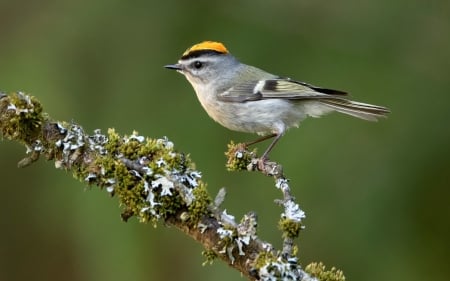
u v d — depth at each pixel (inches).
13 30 491.8
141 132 457.7
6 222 504.1
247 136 453.1
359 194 447.5
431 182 452.8
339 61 476.1
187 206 232.5
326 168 449.1
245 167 288.5
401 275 442.0
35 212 494.0
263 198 440.8
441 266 446.3
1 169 497.7
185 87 468.8
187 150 451.2
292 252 225.5
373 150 456.8
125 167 239.1
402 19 506.0
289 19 490.6
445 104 470.3
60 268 531.2
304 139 455.2
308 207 444.5
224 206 441.1
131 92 467.8
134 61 476.7
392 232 445.7
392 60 488.7
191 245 461.7
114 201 447.5
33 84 462.6
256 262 222.4
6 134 252.2
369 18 503.5
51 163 474.0
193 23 485.1
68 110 459.8
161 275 453.7
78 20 488.7
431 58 494.3
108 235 442.6
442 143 459.2
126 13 488.4
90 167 242.7
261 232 435.2
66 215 459.5
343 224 443.5
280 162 448.8
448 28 503.8
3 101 251.4
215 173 446.3
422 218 449.7
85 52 479.2
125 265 442.9
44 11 495.8
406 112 466.9
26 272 539.5
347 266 442.0
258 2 491.2
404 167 454.6
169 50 480.1
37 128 250.5
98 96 468.4
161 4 488.7
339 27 494.0
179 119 459.5
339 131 459.8
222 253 227.5
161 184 233.9
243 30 481.4
